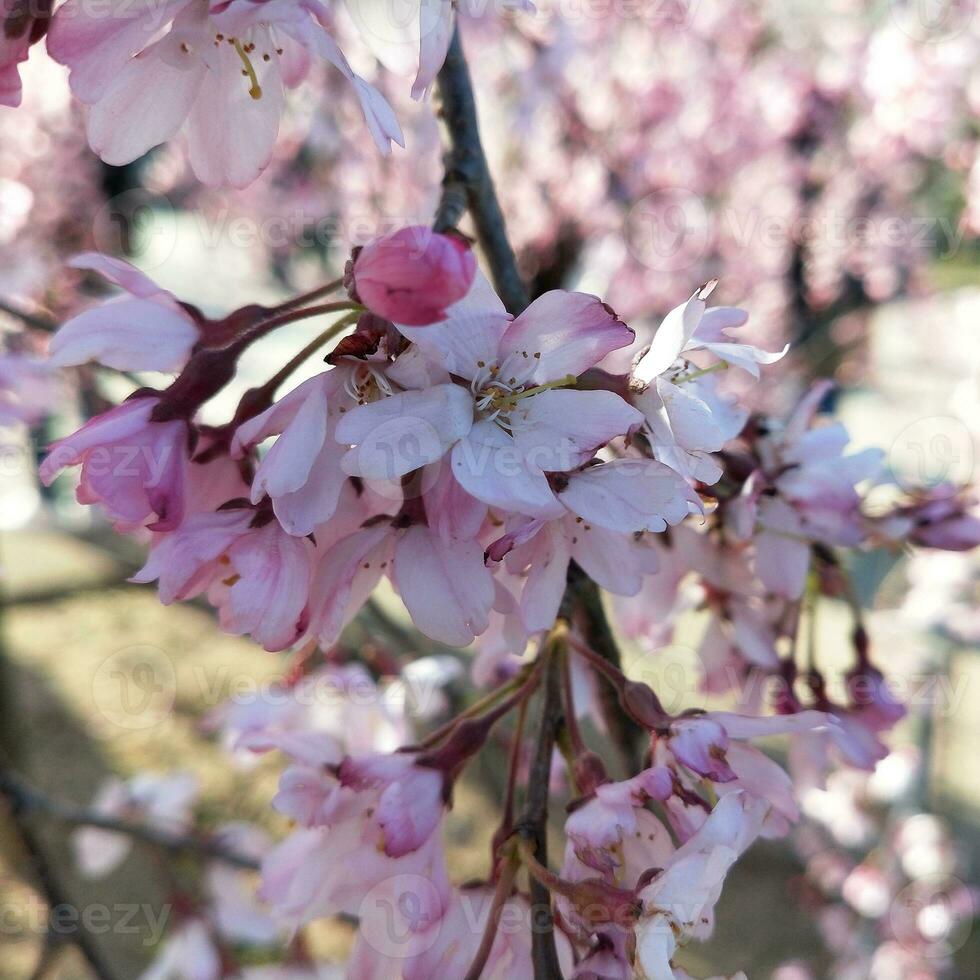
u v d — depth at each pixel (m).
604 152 0.79
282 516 0.14
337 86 0.50
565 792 0.22
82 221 0.83
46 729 0.67
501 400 0.14
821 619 0.58
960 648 0.56
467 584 0.15
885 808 0.54
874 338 0.96
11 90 0.15
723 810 0.14
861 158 0.93
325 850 0.17
